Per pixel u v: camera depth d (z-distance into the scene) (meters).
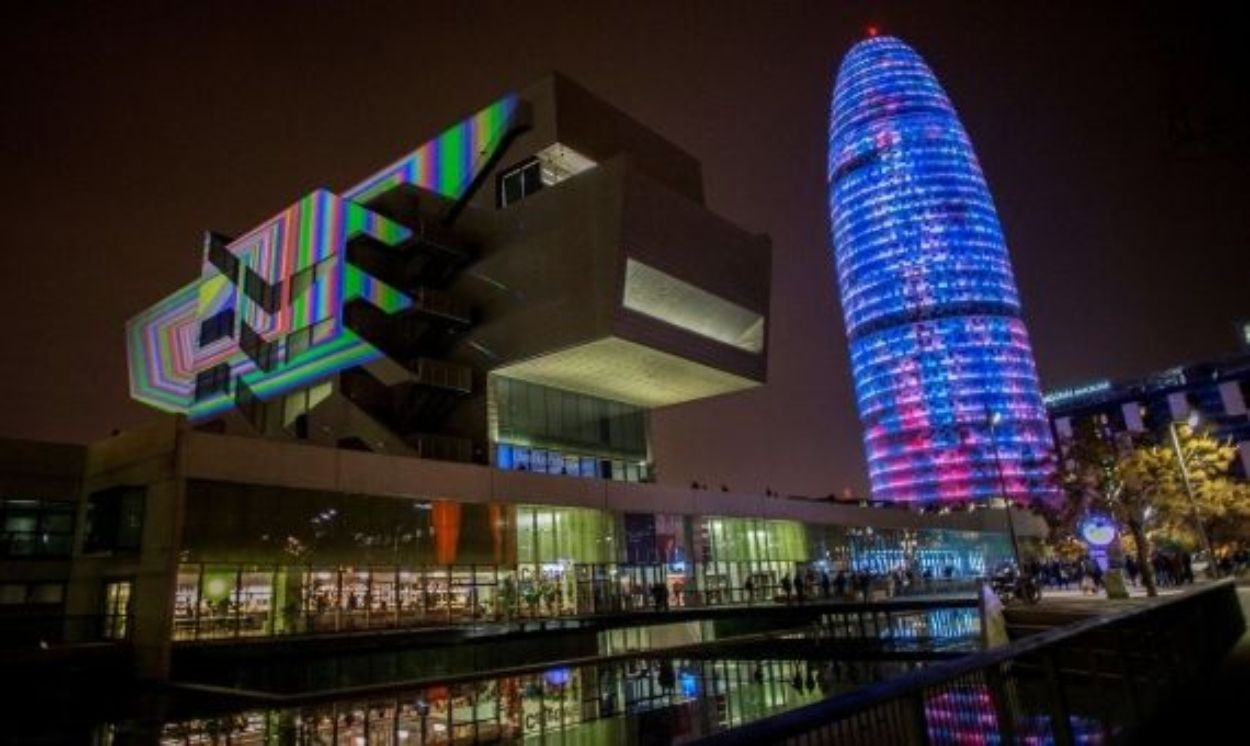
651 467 66.75
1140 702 8.77
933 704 5.00
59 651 27.61
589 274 50.16
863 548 74.38
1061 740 6.42
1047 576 66.38
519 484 45.38
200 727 22.67
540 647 35.38
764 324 64.00
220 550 32.53
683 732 23.55
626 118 62.34
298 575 35.06
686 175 67.81
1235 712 9.97
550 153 56.75
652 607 49.22
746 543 61.12
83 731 21.77
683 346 54.47
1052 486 54.00
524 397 56.94
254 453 34.34
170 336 73.12
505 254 54.75
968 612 39.50
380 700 27.34
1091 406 183.75
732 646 40.88
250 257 63.78
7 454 36.62
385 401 53.41
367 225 54.31
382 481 39.00
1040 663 6.52
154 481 32.88
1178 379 164.50
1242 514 61.34
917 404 197.75
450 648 32.66
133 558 32.75
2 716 23.53
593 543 49.78
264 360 59.94
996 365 196.75
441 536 41.38
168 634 29.78
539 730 23.97
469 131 59.72
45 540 36.84
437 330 55.62
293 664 29.09
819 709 3.85
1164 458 47.53
